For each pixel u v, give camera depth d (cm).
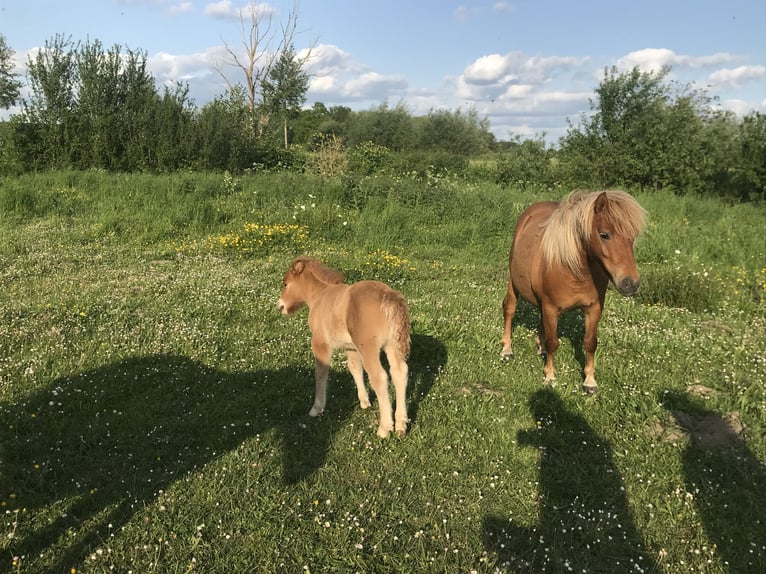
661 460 444
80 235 1210
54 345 612
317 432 480
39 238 1173
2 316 685
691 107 2125
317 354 504
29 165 2255
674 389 557
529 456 452
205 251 1126
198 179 1762
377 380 462
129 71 2430
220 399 529
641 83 2203
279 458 438
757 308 854
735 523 375
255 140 2677
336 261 1070
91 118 2344
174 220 1333
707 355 656
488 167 2673
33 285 855
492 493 403
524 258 615
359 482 411
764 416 504
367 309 454
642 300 899
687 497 396
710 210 1642
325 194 1580
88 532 352
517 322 788
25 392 512
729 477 422
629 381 581
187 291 832
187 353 616
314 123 5416
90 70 2342
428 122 4428
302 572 325
